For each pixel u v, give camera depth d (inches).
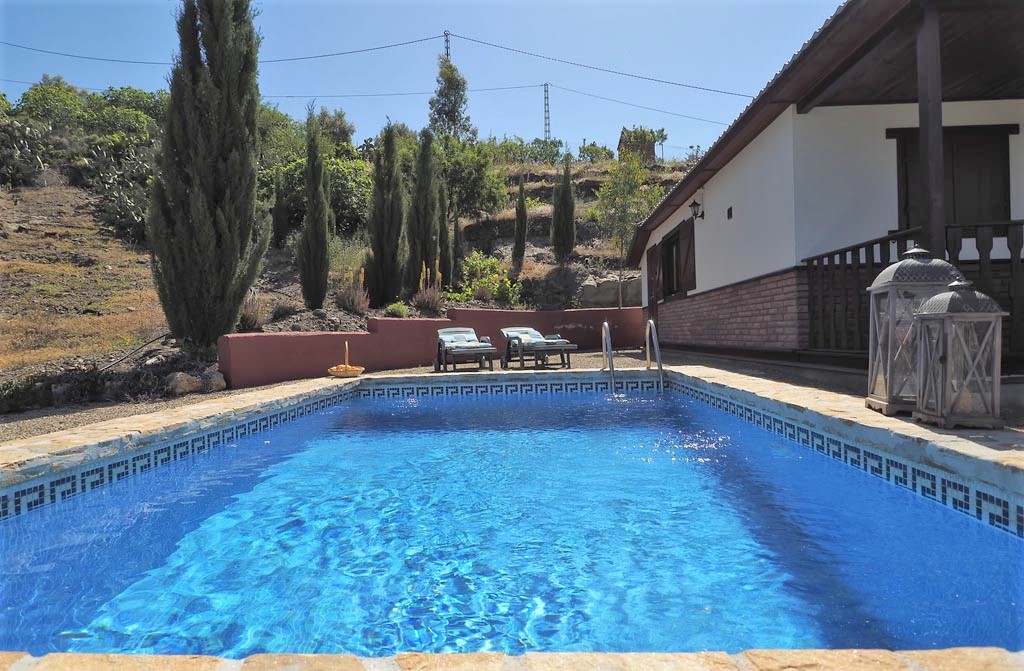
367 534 127.9
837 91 285.4
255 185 382.9
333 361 396.5
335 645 82.2
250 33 379.2
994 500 103.7
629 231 802.8
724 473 165.6
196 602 97.0
